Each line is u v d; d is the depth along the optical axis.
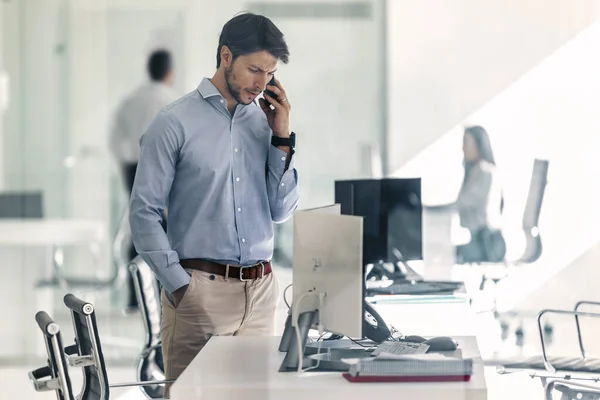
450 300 5.84
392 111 6.69
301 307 3.97
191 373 3.81
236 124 4.80
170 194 4.82
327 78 6.74
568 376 5.45
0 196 7.32
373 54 6.72
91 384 4.17
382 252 5.34
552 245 6.57
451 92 6.61
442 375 3.65
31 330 7.52
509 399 5.63
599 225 6.52
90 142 7.24
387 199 5.37
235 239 4.76
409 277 5.96
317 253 3.95
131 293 7.35
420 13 6.64
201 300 4.70
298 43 6.76
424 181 6.66
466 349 4.23
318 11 6.76
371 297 5.76
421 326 4.88
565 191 6.53
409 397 3.58
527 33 6.51
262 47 4.80
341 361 3.89
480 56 6.57
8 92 7.24
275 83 4.86
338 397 3.57
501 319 6.57
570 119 6.49
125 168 7.24
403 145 6.70
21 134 7.28
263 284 4.82
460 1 6.57
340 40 6.72
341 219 3.86
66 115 7.22
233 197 4.79
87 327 4.01
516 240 6.57
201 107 4.80
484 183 6.57
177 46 7.03
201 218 4.76
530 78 6.53
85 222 7.33
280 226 6.58
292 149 4.79
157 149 4.75
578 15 6.45
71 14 7.15
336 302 3.88
